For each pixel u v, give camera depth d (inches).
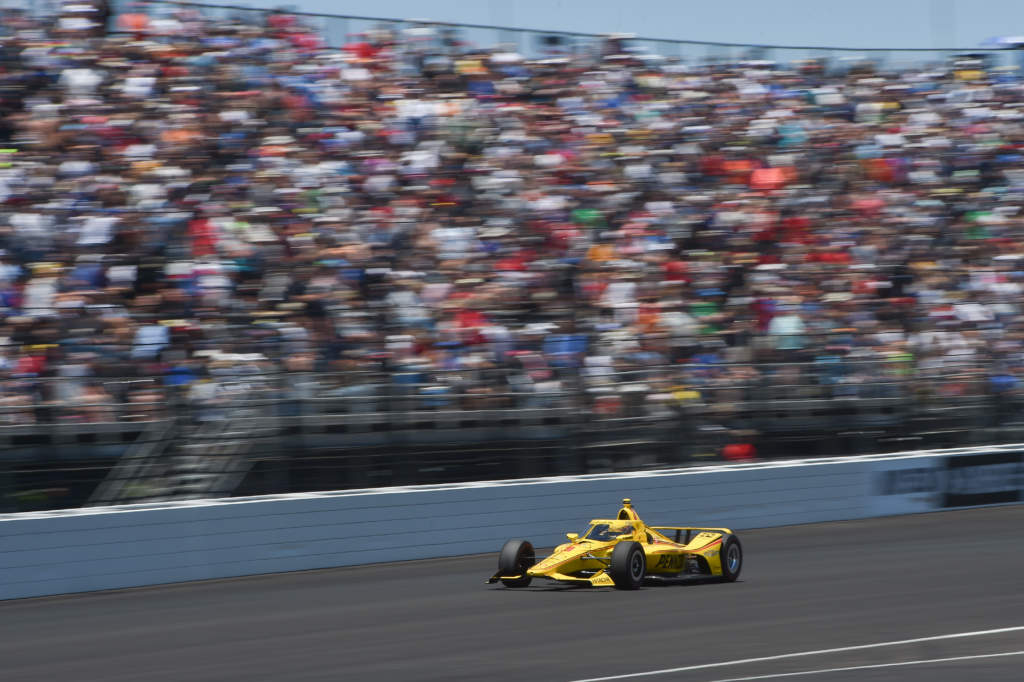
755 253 3417.8
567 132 3533.5
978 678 1126.4
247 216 2810.0
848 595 1743.4
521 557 1888.5
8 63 2888.8
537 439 2534.5
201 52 3139.8
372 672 1222.3
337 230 2896.2
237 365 2345.0
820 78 4089.6
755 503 2775.6
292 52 3304.6
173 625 1593.3
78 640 1489.9
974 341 3353.8
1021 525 2704.2
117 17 3110.2
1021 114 4220.0
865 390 2989.7
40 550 1900.8
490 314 2849.4
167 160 2847.0
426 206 3095.5
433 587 1927.9
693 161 3629.4
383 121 3272.6
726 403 2785.4
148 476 2073.1
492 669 1219.9
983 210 3858.3
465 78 3531.0
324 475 2261.3
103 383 2066.9
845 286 3403.1
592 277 3122.5
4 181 2647.6
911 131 4018.2
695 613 1582.2
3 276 2448.3
